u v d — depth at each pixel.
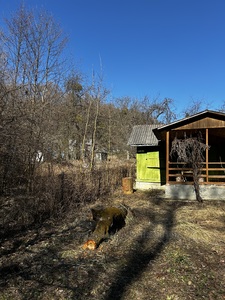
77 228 5.71
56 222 6.18
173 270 3.66
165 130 9.40
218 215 6.54
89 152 21.69
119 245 4.68
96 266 3.89
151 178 12.46
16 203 6.64
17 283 3.45
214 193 8.80
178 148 8.83
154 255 4.22
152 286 3.30
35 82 11.16
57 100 13.13
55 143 11.02
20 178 7.91
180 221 6.01
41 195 7.15
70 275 3.63
